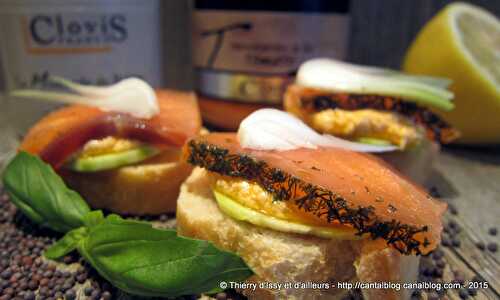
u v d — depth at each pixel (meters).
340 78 0.14
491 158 0.19
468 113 0.19
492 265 0.12
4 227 0.12
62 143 0.12
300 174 0.09
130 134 0.13
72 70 0.18
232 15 0.17
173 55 0.25
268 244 0.10
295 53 0.18
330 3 0.17
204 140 0.11
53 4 0.17
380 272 0.09
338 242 0.10
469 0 0.23
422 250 0.09
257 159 0.10
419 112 0.14
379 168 0.10
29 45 0.17
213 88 0.19
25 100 0.18
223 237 0.10
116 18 0.18
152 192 0.13
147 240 0.09
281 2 0.17
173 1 0.24
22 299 0.10
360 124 0.13
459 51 0.18
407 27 0.24
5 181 0.12
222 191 0.10
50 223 0.11
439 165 0.18
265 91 0.18
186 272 0.09
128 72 0.19
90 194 0.13
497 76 0.19
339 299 0.10
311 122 0.14
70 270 0.11
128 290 0.09
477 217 0.14
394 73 0.15
